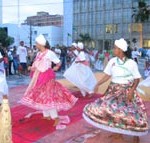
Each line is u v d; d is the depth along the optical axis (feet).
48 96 22.06
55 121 22.65
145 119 18.53
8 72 59.57
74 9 281.33
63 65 72.59
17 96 34.17
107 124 17.88
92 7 268.82
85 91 33.83
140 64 85.30
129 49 18.90
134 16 211.00
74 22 281.74
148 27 238.89
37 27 268.82
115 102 18.31
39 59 22.50
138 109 18.45
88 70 33.81
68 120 23.89
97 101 18.71
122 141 19.62
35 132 21.33
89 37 261.85
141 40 242.17
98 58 85.56
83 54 34.04
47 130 21.79
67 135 20.85
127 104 18.38
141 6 194.90
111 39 258.37
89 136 20.62
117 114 17.92
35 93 22.18
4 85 24.17
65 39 287.07
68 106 22.45
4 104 14.49
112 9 256.93
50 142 19.57
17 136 20.45
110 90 18.72
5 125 14.37
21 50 59.26
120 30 253.24
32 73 23.71
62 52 72.84
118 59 18.89
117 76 18.63
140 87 35.32
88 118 18.30
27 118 24.22
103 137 20.38
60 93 22.45
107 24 260.62
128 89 18.53
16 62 60.85
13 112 26.08
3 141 14.35
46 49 22.75
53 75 22.50
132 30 245.86
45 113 23.99
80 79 33.27
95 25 268.00
